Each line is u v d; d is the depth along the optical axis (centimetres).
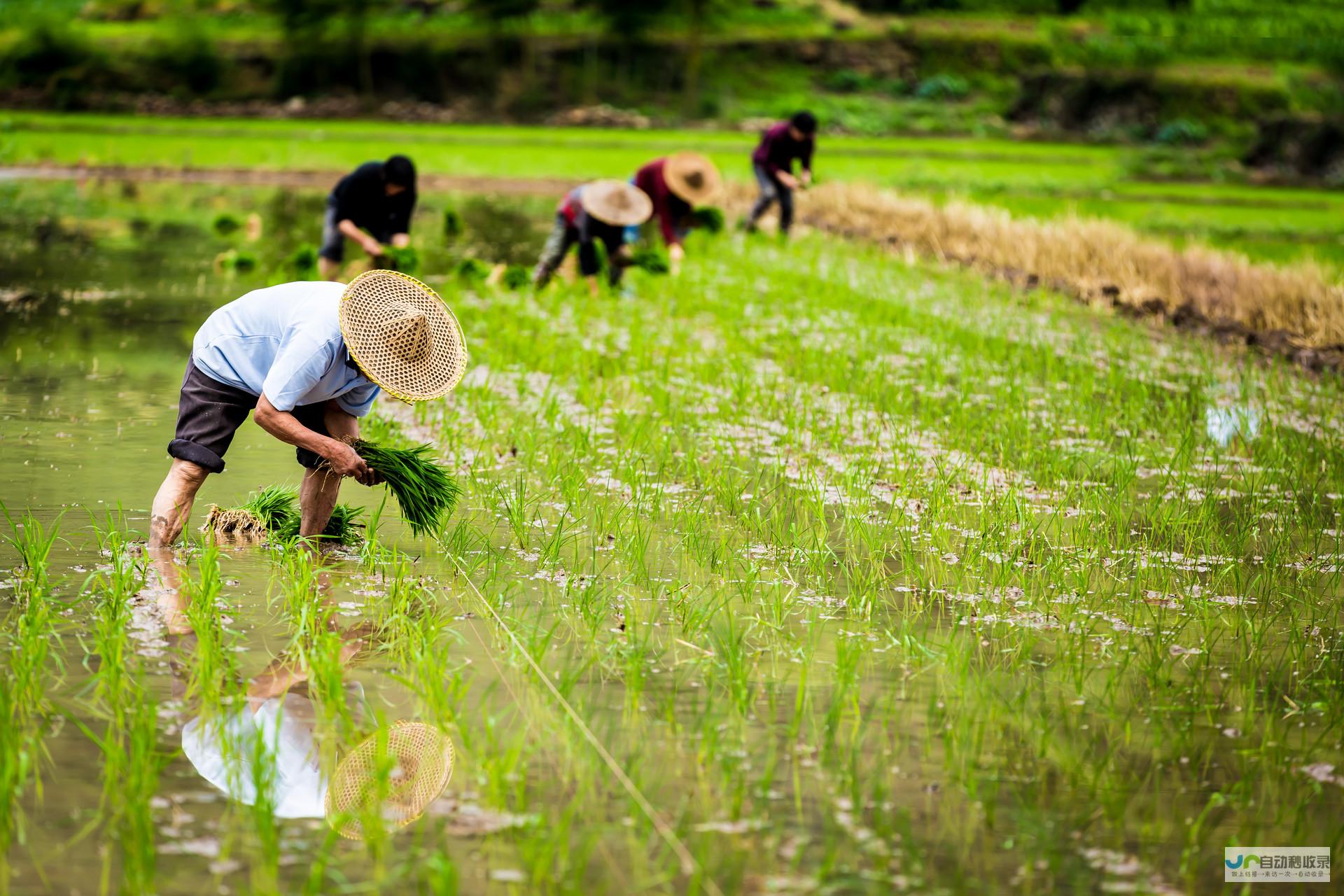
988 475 1126
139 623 736
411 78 8025
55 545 859
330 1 7738
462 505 999
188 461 849
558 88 8162
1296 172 6456
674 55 8456
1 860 504
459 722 630
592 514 987
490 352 1523
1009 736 644
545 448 1158
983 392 1459
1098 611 825
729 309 1903
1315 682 721
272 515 922
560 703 659
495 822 543
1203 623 809
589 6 9194
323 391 832
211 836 526
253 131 6228
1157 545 967
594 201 1895
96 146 5103
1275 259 2950
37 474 1021
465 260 2134
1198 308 2075
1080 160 6506
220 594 787
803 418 1267
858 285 2219
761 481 1092
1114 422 1332
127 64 7700
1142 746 638
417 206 3628
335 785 571
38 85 7469
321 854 516
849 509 1016
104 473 1030
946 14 9975
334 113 7544
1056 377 1533
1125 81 8025
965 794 583
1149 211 4106
